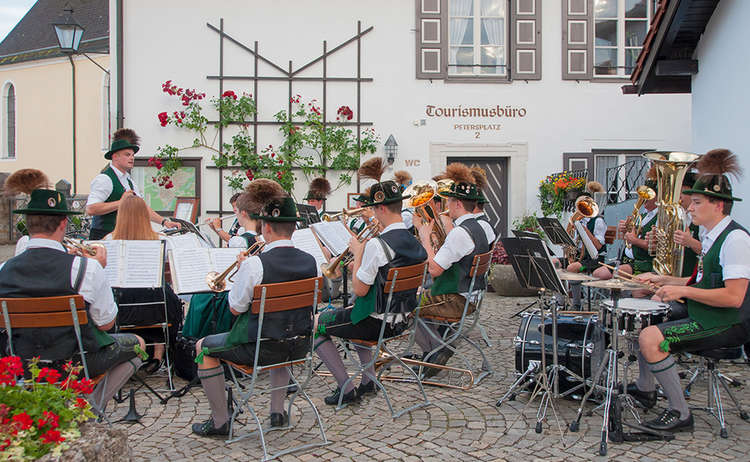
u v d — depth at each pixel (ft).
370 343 14.62
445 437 12.76
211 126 36.45
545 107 37.50
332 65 36.83
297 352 12.65
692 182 16.24
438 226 18.29
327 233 17.30
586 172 35.86
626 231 20.27
